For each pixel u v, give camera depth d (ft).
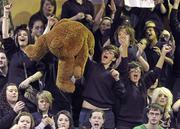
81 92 67.77
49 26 69.00
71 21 66.33
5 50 69.10
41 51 66.28
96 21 72.74
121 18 73.51
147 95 69.46
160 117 63.87
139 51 70.69
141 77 68.28
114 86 67.21
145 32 73.77
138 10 75.00
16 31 69.31
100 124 64.44
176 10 74.28
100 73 67.36
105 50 67.67
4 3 73.82
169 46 70.38
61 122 63.36
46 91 65.41
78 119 68.23
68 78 65.92
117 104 67.56
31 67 67.26
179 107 69.31
